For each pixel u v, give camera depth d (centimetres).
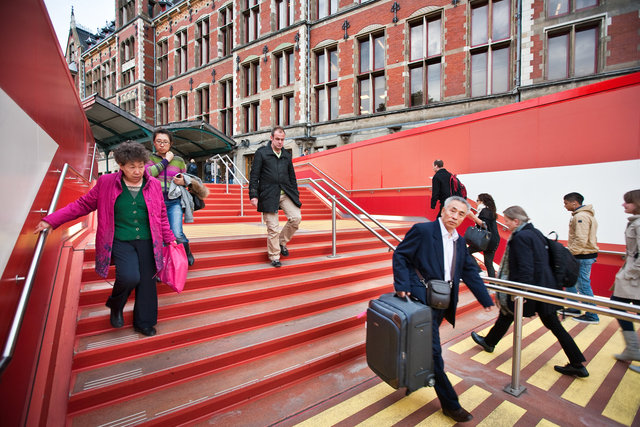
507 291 245
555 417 211
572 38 905
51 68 272
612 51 856
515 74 983
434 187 545
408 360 192
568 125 492
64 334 225
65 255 309
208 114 1945
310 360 255
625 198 296
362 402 222
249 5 1662
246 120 1705
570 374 263
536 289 227
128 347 228
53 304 237
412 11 1152
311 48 1413
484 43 1049
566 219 474
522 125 546
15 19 181
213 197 768
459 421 202
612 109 450
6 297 143
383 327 200
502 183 543
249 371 237
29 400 165
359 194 855
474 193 581
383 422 203
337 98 1359
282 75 1548
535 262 261
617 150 446
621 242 429
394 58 1195
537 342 328
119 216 224
